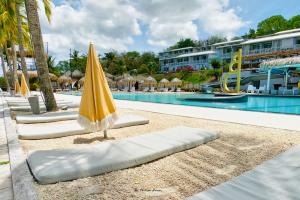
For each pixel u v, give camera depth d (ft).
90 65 14.53
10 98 54.65
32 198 7.19
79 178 8.84
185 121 21.70
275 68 69.21
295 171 8.79
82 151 10.89
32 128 17.19
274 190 7.26
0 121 22.09
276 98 59.62
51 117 21.97
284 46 110.22
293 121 20.94
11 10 50.49
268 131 16.81
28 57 108.47
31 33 26.84
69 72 152.56
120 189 8.18
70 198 7.51
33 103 25.61
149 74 187.01
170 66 198.29
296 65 58.85
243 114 26.07
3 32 64.23
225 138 14.96
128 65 217.36
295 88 63.46
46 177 8.33
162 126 19.40
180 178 9.15
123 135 16.38
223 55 146.92
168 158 11.21
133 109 32.07
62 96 66.74
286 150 12.00
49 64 143.74
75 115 23.18
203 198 6.81
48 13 44.75
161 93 99.60
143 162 10.37
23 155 11.45
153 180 8.95
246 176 8.43
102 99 14.51
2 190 8.26
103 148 11.34
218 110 30.27
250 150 12.48
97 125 14.32
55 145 13.88
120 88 137.39
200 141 13.32
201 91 103.91
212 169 10.03
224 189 7.40
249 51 125.90
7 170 9.98
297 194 6.97
